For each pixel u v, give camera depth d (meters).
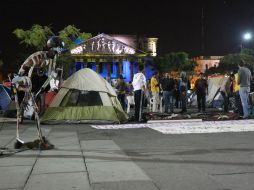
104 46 65.94
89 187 5.13
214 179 5.42
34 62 8.73
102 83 14.38
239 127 11.52
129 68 70.69
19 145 8.35
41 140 8.34
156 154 7.38
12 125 13.48
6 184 5.39
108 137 9.96
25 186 5.26
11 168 6.41
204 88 19.52
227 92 17.89
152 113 17.75
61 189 5.07
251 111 15.70
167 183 5.26
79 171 6.07
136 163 6.59
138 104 14.38
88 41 64.94
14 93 8.73
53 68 8.94
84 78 14.26
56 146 8.59
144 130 11.32
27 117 13.91
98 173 5.91
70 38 42.66
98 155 7.38
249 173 5.71
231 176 5.57
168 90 18.77
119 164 6.53
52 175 5.85
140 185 5.18
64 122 13.74
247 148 7.82
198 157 6.99
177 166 6.30
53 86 10.40
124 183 5.30
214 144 8.43
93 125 13.04
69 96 14.11
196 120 13.95
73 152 7.76
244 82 14.40
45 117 13.82
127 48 67.44
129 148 8.13
